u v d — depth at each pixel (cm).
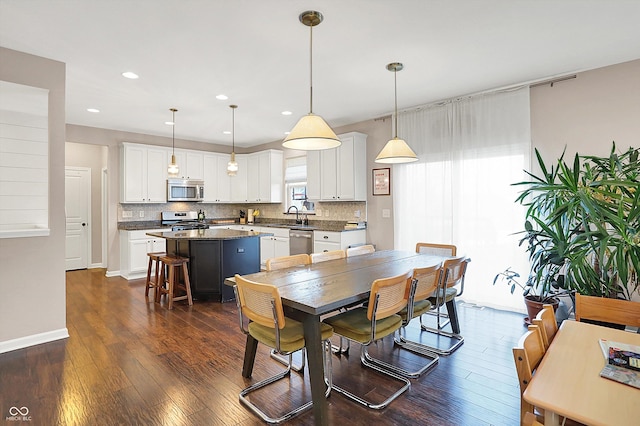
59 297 307
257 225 648
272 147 709
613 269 287
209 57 303
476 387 231
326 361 241
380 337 217
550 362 123
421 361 269
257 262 480
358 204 536
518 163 374
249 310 204
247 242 467
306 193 609
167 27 252
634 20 246
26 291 290
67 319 362
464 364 264
